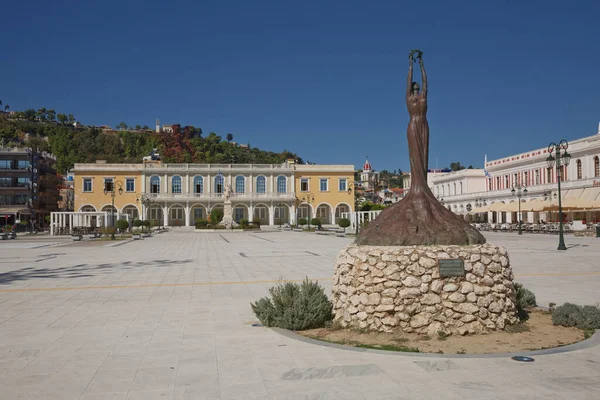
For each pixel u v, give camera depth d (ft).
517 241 108.78
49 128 500.74
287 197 274.57
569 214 171.53
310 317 26.04
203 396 16.62
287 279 47.47
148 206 266.77
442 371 18.70
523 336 23.95
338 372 18.80
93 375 19.01
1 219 231.09
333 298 27.48
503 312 24.95
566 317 26.25
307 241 119.14
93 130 503.20
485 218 231.09
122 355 21.77
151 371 19.44
